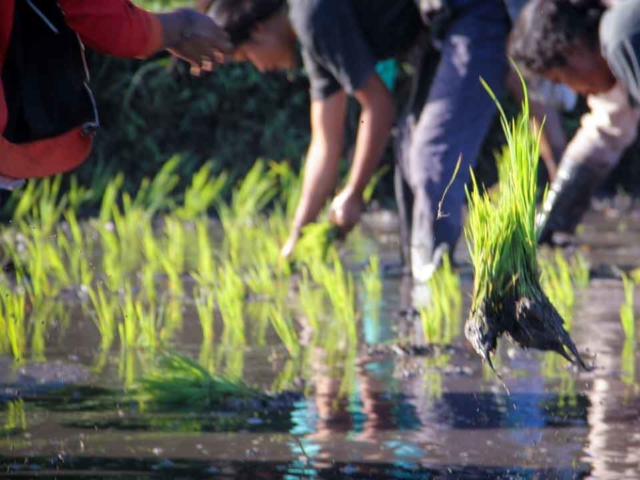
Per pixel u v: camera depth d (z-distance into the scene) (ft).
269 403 17.97
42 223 43.50
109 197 44.19
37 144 15.93
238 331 23.30
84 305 27.17
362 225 46.50
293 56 31.50
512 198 15.34
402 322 25.26
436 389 18.95
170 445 15.56
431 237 30.01
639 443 15.75
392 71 33.73
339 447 15.51
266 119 54.19
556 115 35.17
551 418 17.11
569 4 21.31
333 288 26.09
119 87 52.80
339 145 32.40
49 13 15.81
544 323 15.03
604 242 39.55
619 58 19.22
